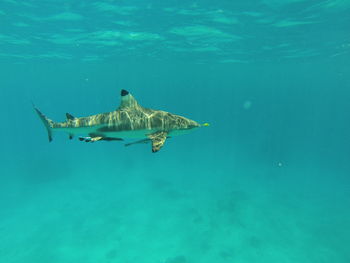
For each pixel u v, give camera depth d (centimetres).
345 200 2003
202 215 1647
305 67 4372
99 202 2002
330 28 1917
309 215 1688
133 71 5094
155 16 1641
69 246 1373
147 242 1373
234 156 3806
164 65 4166
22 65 3912
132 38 2220
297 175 2816
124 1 1393
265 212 1700
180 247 1315
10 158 4316
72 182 2616
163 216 1659
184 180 2488
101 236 1456
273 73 5397
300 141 5581
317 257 1233
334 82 7531
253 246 1312
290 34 2084
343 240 1375
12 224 1716
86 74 5488
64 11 1548
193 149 4375
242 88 10769
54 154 4300
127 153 3922
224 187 2238
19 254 1334
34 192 2369
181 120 574
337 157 4031
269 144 4538
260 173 2820
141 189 2248
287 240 1374
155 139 489
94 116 597
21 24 1791
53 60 3450
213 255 1245
